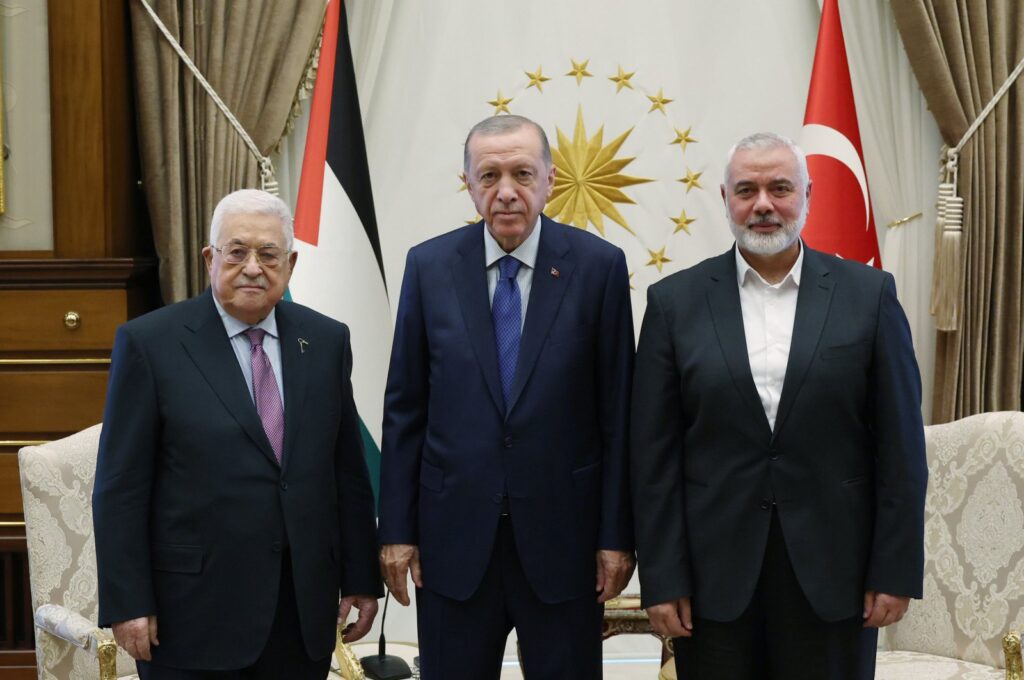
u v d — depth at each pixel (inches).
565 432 96.8
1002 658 115.1
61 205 149.2
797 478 92.7
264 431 90.8
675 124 166.7
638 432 96.5
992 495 118.0
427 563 98.6
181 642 88.6
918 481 92.0
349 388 99.3
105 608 87.1
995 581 116.8
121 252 154.6
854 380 93.0
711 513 94.4
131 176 159.0
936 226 158.7
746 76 166.4
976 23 155.5
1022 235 156.6
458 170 166.6
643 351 97.7
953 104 156.0
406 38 165.2
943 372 160.6
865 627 95.0
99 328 149.3
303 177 148.0
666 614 94.2
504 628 99.5
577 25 165.6
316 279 145.5
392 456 100.8
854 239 148.1
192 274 156.4
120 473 88.1
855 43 164.4
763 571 94.1
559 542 96.5
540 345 96.8
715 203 167.6
